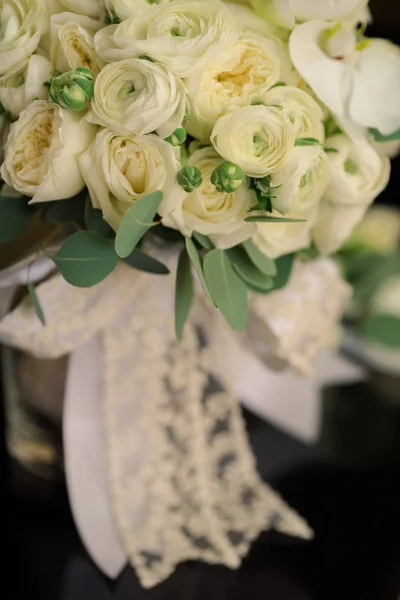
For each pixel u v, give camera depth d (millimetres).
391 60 683
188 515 844
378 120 671
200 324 853
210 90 643
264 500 879
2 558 841
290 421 967
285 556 864
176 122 632
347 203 699
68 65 651
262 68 646
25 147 653
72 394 808
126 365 812
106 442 814
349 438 978
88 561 842
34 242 798
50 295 741
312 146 650
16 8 659
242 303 701
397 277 1038
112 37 627
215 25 627
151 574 811
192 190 636
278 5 650
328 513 904
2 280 743
